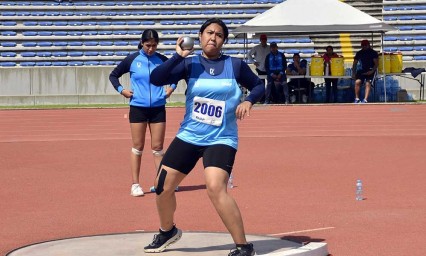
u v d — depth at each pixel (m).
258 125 24.11
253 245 7.82
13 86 36.81
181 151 7.37
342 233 8.75
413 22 41.22
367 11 41.94
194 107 7.30
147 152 17.12
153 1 42.84
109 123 25.83
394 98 34.34
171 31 41.84
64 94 36.81
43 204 10.95
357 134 20.92
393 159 15.41
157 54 11.58
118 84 11.55
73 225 9.45
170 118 27.03
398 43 40.59
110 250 7.76
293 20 31.33
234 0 42.88
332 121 25.02
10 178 13.46
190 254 7.52
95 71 36.75
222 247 7.82
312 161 15.26
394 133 21.12
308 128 22.94
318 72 32.06
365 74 31.45
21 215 10.16
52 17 41.88
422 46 40.59
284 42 40.56
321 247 7.57
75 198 11.40
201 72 7.29
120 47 41.25
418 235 8.61
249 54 32.38
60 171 14.27
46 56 40.66
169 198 7.52
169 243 7.67
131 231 9.02
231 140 7.27
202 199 11.10
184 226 9.23
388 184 12.29
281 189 11.92
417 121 24.73
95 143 19.45
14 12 41.88
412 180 12.70
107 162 15.55
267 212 10.09
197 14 42.53
